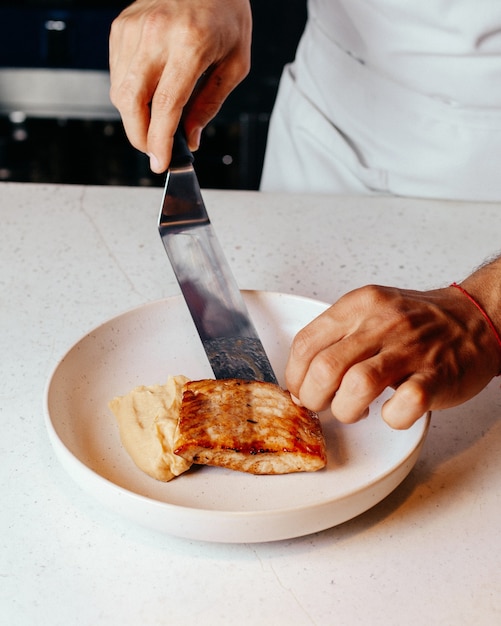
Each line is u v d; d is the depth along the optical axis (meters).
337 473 0.76
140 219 1.28
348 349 0.74
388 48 1.32
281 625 0.63
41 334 0.98
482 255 1.18
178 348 0.94
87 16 2.07
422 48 1.28
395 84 1.35
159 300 0.95
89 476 0.68
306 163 1.50
